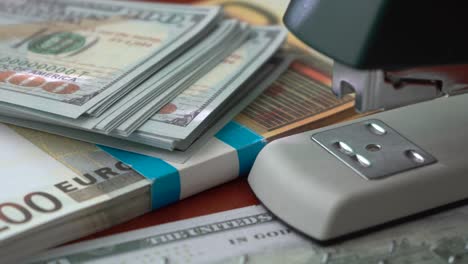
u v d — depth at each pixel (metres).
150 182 0.45
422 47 0.38
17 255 0.40
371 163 0.44
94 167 0.46
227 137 0.50
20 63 0.56
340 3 0.39
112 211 0.44
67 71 0.54
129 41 0.60
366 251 0.42
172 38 0.60
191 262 0.40
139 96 0.51
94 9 0.68
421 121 0.48
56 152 0.48
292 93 0.57
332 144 0.46
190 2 0.77
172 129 0.48
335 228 0.41
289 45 0.66
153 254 0.41
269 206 0.45
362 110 0.42
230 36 0.62
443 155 0.45
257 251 0.42
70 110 0.48
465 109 0.50
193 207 0.46
